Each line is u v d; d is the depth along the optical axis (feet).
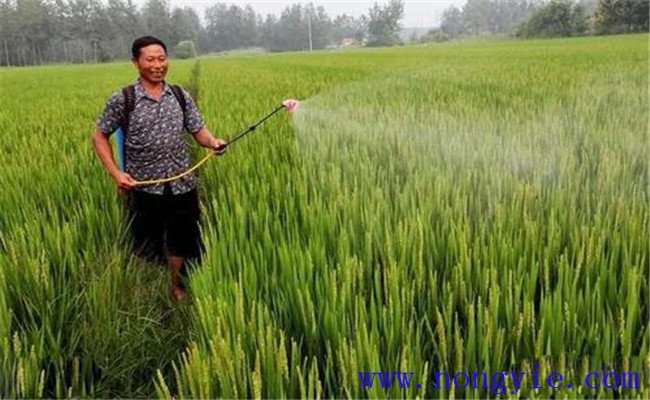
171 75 76.28
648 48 75.87
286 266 10.34
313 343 8.91
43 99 49.08
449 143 18.25
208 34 467.93
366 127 22.25
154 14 361.30
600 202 11.71
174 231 13.83
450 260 10.61
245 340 8.52
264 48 489.26
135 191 13.61
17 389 8.78
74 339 10.60
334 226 11.94
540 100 30.12
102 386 10.02
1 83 83.76
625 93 31.17
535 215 12.35
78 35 344.08
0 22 326.85
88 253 12.88
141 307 12.17
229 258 11.25
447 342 8.46
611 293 9.44
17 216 14.84
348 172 15.66
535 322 9.09
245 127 24.20
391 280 9.07
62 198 16.08
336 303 9.23
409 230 11.35
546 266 9.48
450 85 39.52
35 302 10.99
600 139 18.53
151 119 12.96
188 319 11.66
